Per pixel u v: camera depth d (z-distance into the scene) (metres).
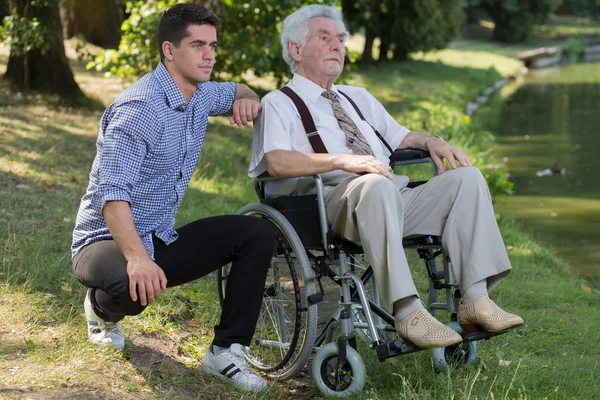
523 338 5.54
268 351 4.85
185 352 4.75
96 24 23.38
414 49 33.62
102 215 4.02
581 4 64.06
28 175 8.98
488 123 21.95
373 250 4.06
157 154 4.04
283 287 5.24
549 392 4.48
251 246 4.21
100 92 16.69
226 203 8.88
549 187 13.51
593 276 8.48
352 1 32.00
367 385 4.41
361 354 4.77
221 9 14.20
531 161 16.09
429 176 12.51
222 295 5.03
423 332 4.02
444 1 34.16
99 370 4.14
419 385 4.32
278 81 15.05
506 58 42.25
